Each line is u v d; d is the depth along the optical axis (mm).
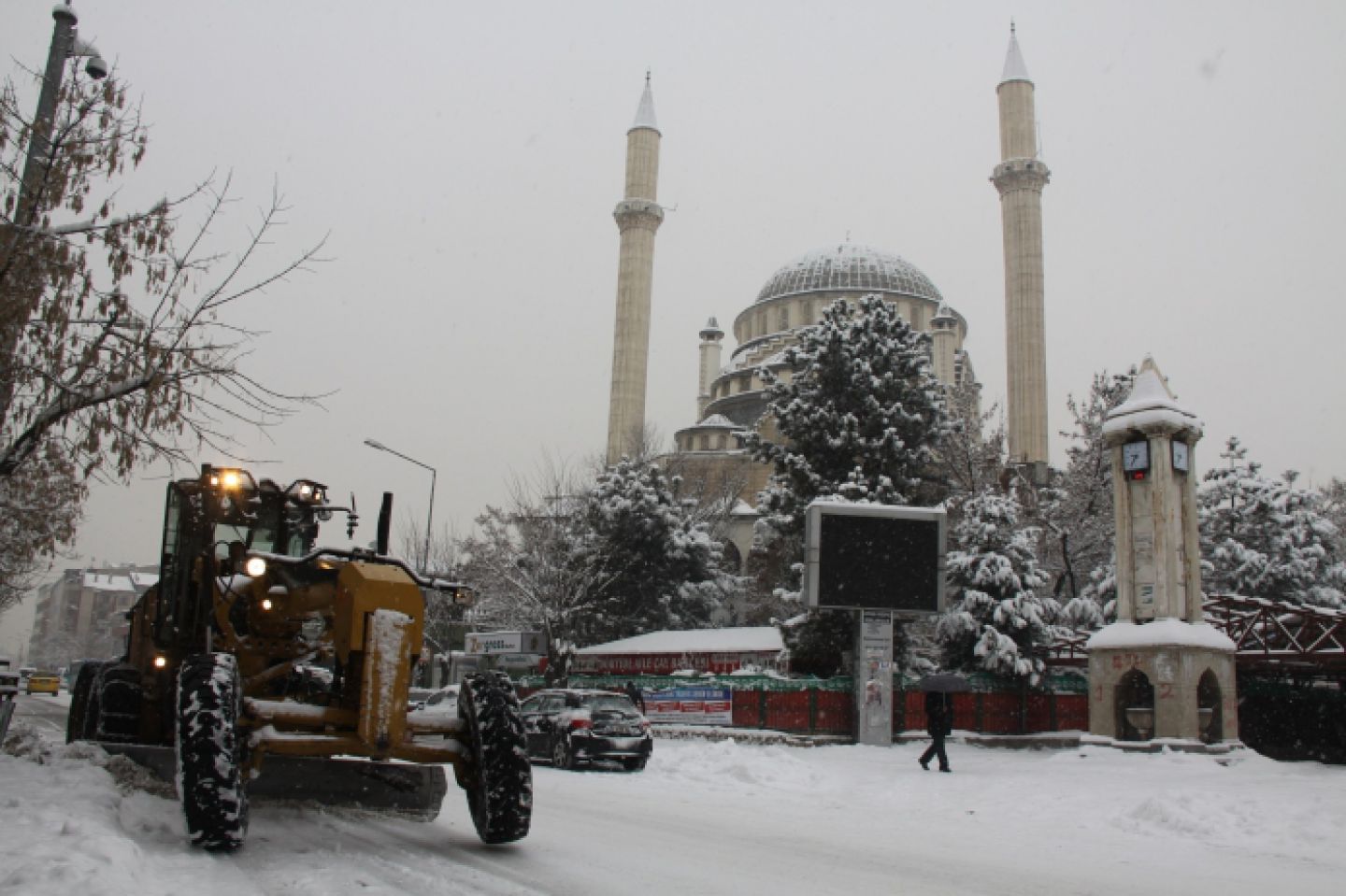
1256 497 38375
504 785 7844
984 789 15648
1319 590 37125
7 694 19094
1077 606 34688
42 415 10898
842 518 27000
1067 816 12695
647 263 77750
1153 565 24250
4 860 5977
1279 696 29312
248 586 9148
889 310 35125
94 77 11383
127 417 10844
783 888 7480
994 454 45156
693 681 30219
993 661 30062
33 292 10508
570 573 41562
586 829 10352
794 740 26672
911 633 35312
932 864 8953
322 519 10727
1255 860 9672
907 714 29156
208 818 6840
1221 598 26000
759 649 34188
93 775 9117
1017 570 31781
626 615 44219
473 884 6773
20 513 13523
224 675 7371
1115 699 24234
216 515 9484
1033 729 30359
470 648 43562
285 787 8422
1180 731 22891
